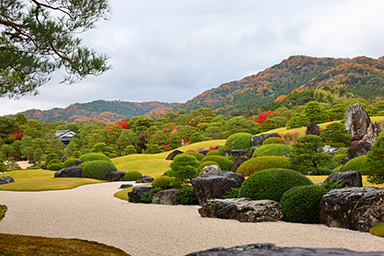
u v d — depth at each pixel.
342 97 123.94
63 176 27.58
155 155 45.34
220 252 3.44
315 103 49.25
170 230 8.00
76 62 7.17
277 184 9.91
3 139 80.31
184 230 7.94
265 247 3.54
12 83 7.29
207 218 9.77
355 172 10.71
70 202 14.46
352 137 30.59
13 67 6.86
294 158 17.23
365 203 7.47
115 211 11.65
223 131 67.44
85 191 19.28
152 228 8.34
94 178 27.23
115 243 6.77
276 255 3.14
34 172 31.52
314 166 17.64
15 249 4.61
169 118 88.62
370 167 10.59
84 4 6.90
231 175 13.06
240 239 6.81
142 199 14.38
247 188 10.45
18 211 11.83
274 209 9.02
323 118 49.97
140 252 6.00
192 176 15.09
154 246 6.44
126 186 20.86
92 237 7.42
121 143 65.88
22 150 68.31
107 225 8.92
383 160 10.14
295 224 8.35
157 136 61.97
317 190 8.74
